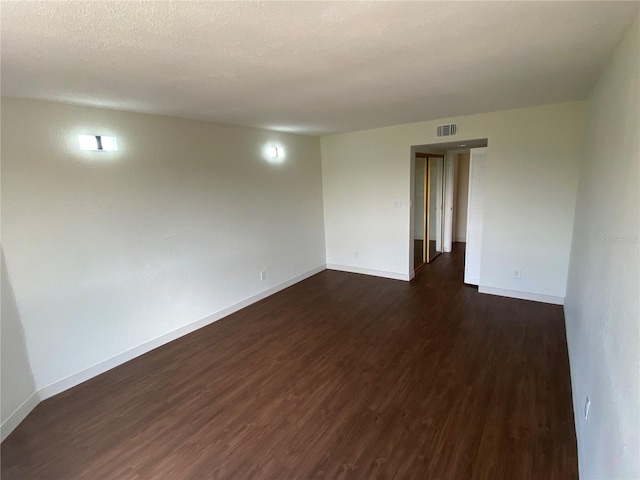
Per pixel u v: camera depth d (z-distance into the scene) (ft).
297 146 16.57
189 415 7.92
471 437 6.86
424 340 10.93
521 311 12.69
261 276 15.08
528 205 12.93
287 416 7.74
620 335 4.18
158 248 10.98
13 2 3.81
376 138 16.24
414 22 4.85
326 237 19.33
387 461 6.40
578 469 6.01
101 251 9.56
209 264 12.68
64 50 5.27
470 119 13.43
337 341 11.14
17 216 7.95
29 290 8.25
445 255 21.54
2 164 7.68
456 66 6.97
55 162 8.48
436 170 21.29
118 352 10.16
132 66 6.12
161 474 6.34
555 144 11.97
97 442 7.19
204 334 12.03
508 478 5.92
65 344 8.99
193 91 8.04
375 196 16.97
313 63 6.42
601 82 7.69
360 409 7.85
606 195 6.10
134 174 10.16
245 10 4.26
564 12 4.63
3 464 6.70
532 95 10.08
